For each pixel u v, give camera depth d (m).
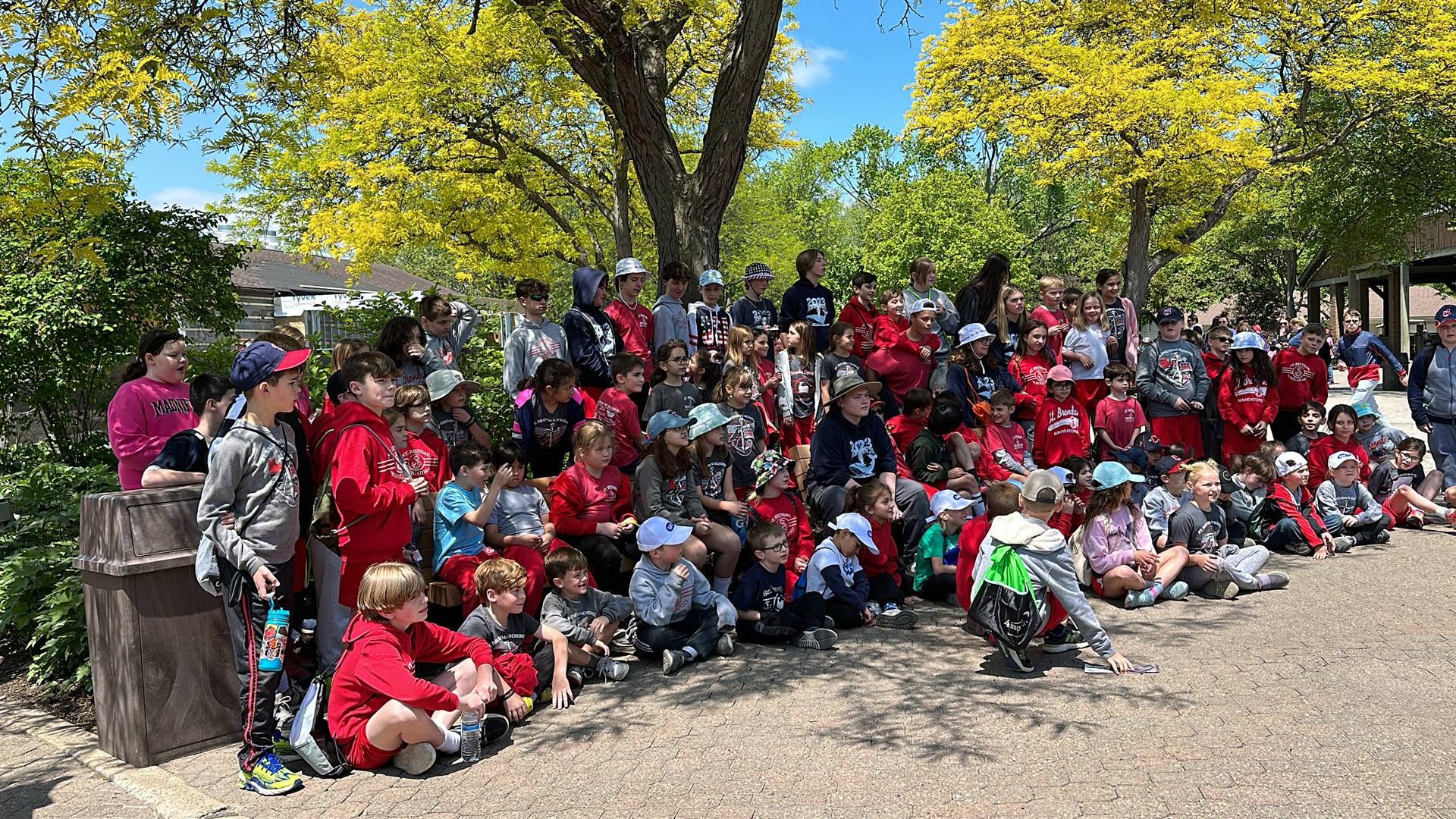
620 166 19.72
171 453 4.99
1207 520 7.32
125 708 4.66
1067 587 5.45
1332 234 28.80
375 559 4.97
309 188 19.05
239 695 4.93
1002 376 8.69
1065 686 5.28
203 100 8.83
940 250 37.56
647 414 7.62
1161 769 4.16
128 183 9.24
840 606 6.45
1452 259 34.69
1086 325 9.27
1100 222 23.23
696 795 4.09
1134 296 22.66
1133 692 5.12
